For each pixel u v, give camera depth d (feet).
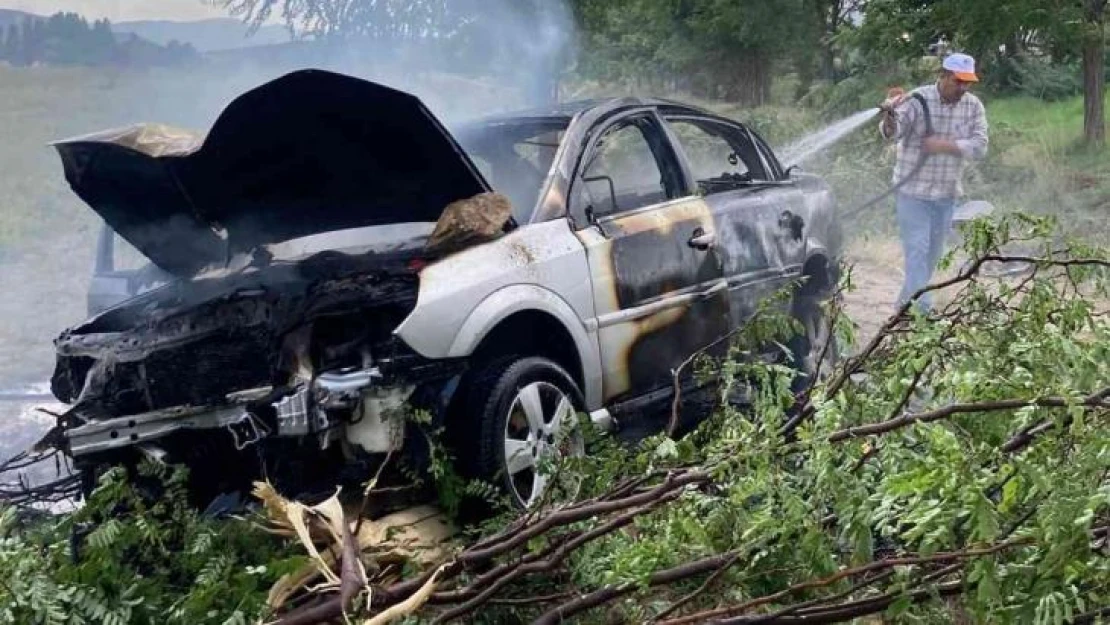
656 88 81.05
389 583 10.78
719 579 8.74
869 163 45.24
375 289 13.88
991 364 9.21
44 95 64.18
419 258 14.74
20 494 15.71
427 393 14.10
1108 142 50.44
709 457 9.41
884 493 7.91
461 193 15.46
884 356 10.59
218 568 9.79
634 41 71.31
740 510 8.80
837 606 8.26
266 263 16.11
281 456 13.66
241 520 11.39
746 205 19.60
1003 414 8.45
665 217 17.75
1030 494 7.69
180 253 16.79
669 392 17.49
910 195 26.30
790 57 76.38
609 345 16.35
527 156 18.01
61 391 16.20
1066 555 7.30
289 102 13.53
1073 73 68.54
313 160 14.78
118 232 16.61
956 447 7.55
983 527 7.25
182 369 14.34
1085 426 8.09
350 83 13.28
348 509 13.83
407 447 13.96
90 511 10.61
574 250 15.99
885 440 8.52
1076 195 41.11
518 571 9.53
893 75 57.72
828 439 8.30
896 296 31.09
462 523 14.14
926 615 8.31
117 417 14.07
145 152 14.61
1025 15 46.78
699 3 72.59
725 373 11.41
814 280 21.39
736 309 18.74
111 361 14.83
